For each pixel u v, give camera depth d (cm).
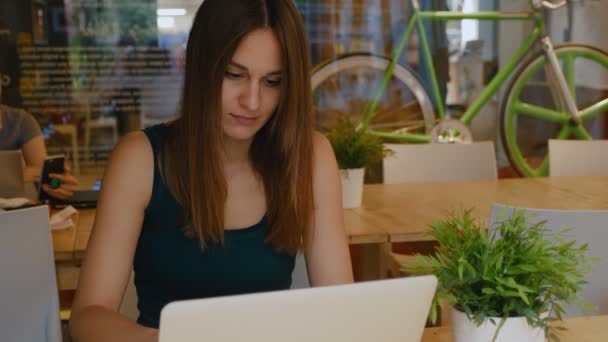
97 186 484
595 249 181
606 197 282
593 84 533
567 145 350
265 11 140
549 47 515
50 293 182
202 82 143
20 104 476
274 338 94
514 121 525
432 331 144
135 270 164
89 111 483
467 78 520
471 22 516
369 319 98
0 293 176
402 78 515
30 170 351
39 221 177
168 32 485
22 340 181
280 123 156
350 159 263
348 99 511
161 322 88
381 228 236
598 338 138
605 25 527
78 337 135
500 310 118
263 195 160
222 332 91
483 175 336
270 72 142
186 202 154
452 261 119
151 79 486
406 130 519
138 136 157
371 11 507
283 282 164
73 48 477
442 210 261
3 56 471
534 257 116
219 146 148
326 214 166
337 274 164
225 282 159
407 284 97
